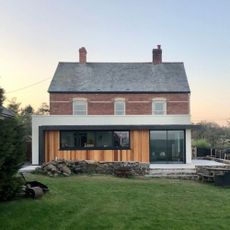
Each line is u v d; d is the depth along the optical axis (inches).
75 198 506.6
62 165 800.3
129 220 402.3
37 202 456.8
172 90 1332.4
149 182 722.2
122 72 1407.5
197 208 475.8
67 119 1099.9
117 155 1079.6
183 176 839.7
